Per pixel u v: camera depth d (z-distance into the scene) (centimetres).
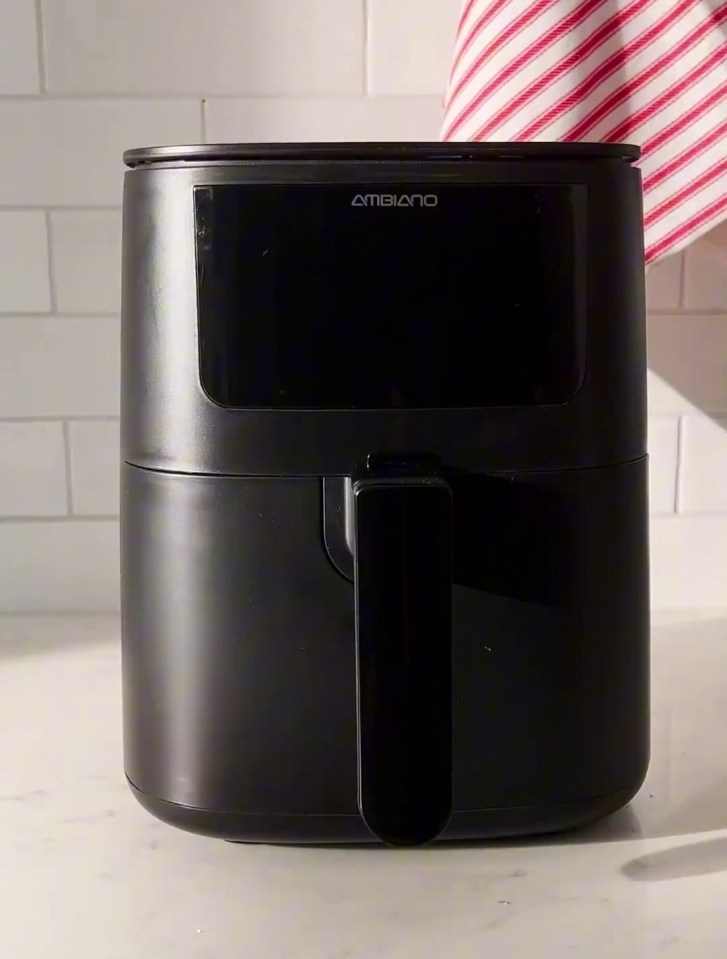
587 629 47
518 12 67
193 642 46
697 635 80
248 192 43
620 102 67
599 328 45
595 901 45
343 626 45
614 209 45
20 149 80
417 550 40
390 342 44
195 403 44
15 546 85
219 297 44
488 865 48
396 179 43
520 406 44
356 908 45
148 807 49
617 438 46
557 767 47
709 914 44
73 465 84
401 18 79
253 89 79
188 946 42
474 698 46
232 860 49
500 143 43
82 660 76
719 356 83
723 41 67
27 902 46
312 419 44
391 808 40
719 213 68
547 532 45
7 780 58
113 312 82
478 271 44
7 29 78
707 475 85
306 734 46
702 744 61
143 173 45
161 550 46
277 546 45
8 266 81
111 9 78
